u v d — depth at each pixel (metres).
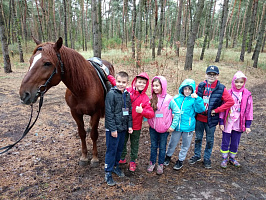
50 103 5.61
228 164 3.05
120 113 2.44
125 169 2.86
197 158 3.04
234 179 2.65
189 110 2.65
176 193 2.35
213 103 2.73
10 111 4.90
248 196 2.31
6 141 3.53
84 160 2.91
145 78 2.51
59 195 2.28
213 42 24.11
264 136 3.97
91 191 2.36
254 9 15.41
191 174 2.77
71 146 3.47
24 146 3.39
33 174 2.67
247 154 3.32
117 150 2.63
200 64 11.66
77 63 2.41
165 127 2.57
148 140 3.78
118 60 11.59
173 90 6.70
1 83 7.46
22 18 21.70
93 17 7.63
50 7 19.23
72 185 2.46
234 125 2.81
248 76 9.65
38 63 2.03
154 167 2.94
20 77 8.58
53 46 2.21
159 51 14.16
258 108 5.61
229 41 26.86
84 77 2.47
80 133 2.85
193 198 2.26
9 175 2.63
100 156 3.18
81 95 2.53
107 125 2.39
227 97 2.66
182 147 2.81
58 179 2.57
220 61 13.34
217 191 2.39
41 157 3.09
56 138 3.72
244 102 2.73
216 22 34.91
